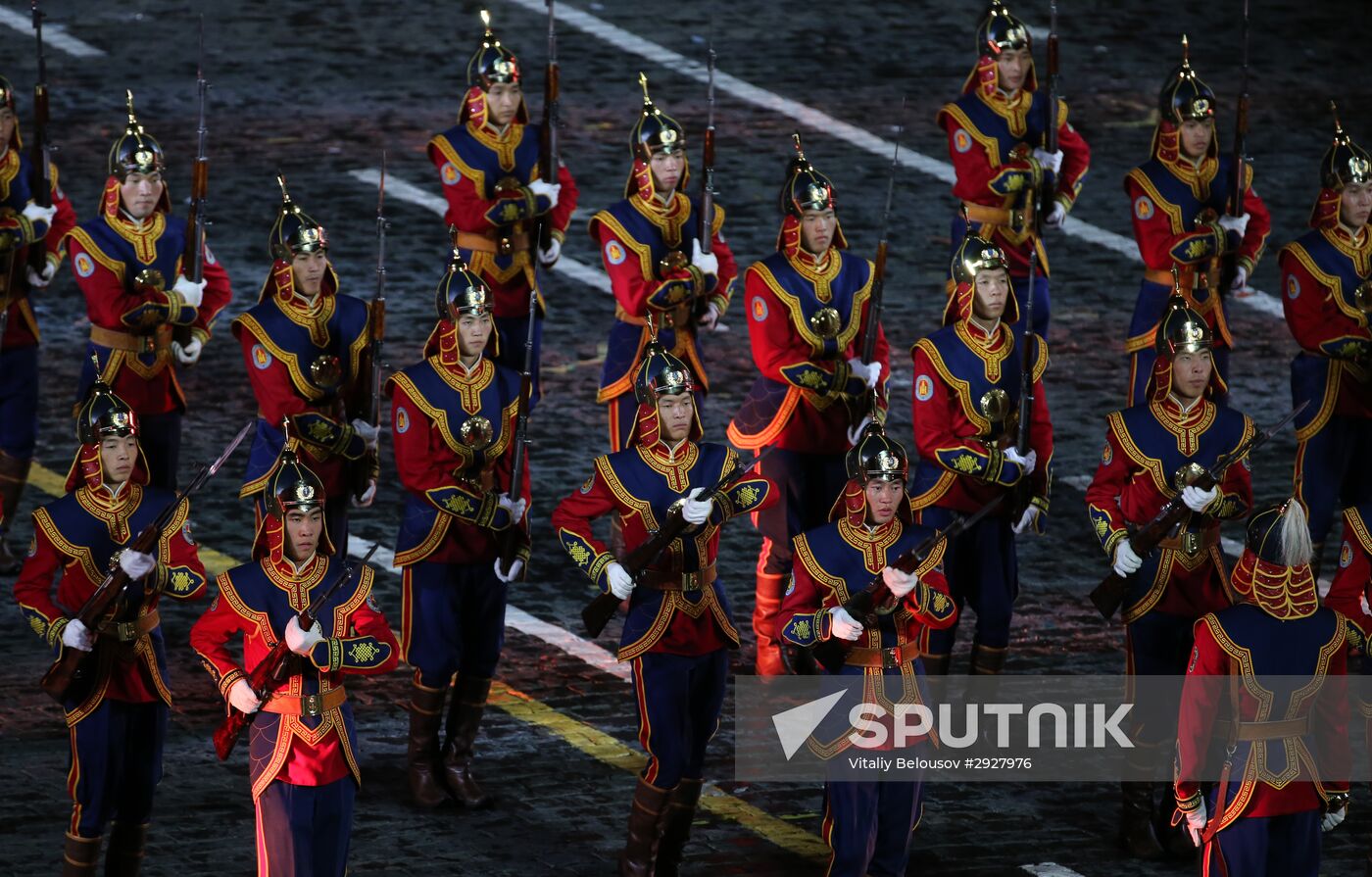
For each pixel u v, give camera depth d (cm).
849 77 9712
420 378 5022
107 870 4556
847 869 4500
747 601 6059
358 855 4788
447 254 8081
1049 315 6875
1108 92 9569
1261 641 4225
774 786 5175
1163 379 5003
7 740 5212
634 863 4684
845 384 5581
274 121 9150
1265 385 7306
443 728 5422
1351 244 6000
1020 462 5228
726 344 7588
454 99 9456
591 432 6938
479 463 5016
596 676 5634
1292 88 9656
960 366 5253
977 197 6762
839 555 4559
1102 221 8500
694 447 4756
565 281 7988
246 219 8269
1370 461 6081
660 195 5894
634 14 10344
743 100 9431
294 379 5325
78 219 8094
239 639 5781
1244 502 4944
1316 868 4309
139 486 4534
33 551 4453
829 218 5575
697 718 4722
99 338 5794
